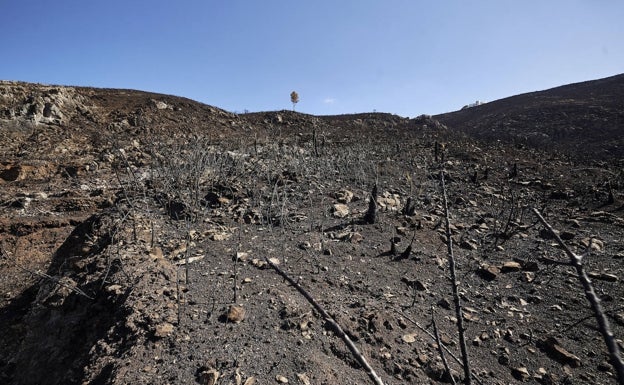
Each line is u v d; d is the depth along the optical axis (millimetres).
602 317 972
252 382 3514
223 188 10406
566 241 7793
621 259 6934
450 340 4707
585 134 35656
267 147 20109
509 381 4145
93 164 16500
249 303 4867
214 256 6414
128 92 36875
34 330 5574
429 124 38438
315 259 6512
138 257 5906
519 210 9781
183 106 34156
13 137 19938
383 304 5273
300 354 3959
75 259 6551
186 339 4066
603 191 11625
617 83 57844
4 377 5281
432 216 9203
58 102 24703
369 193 10812
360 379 3818
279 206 9266
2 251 10031
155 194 9961
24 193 13133
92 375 3789
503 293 5965
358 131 33625
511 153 19094
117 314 4566
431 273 6469
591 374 4320
